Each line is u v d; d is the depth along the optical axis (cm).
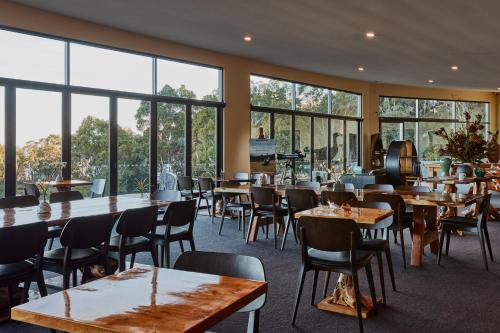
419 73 1207
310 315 358
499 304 385
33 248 313
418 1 614
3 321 337
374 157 1404
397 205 501
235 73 1012
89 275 434
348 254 352
